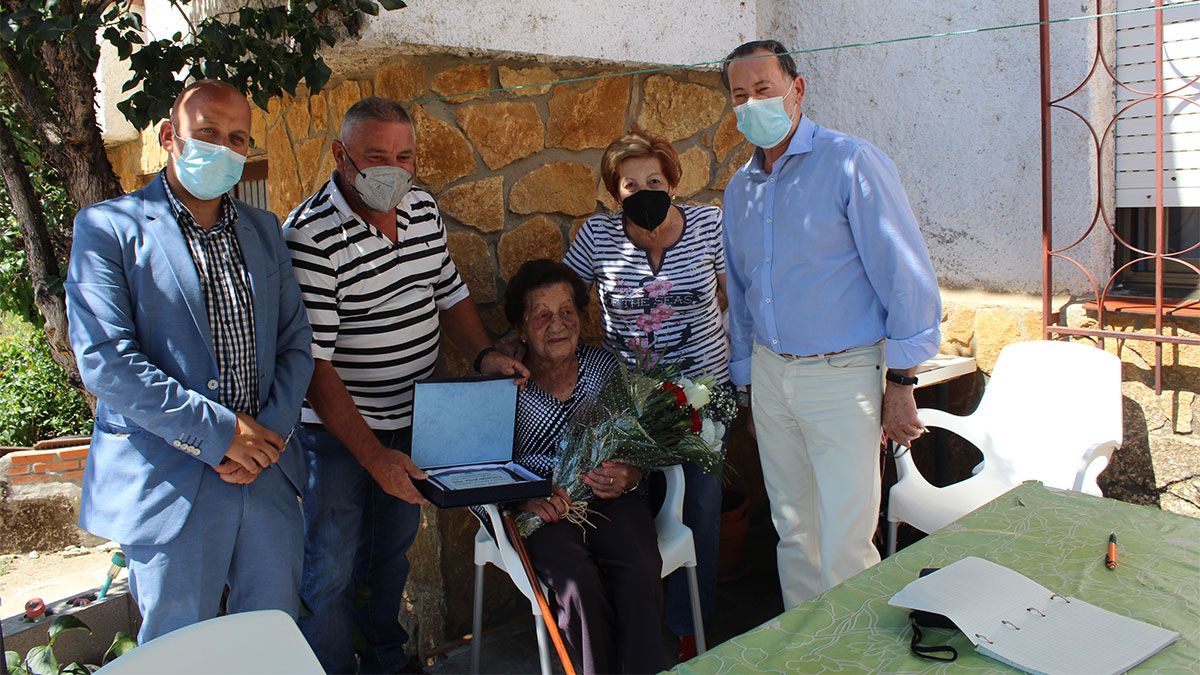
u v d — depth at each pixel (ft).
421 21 9.29
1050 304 10.59
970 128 11.36
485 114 10.23
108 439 7.11
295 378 7.59
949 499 9.76
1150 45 10.08
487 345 9.40
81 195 9.77
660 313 9.75
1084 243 10.63
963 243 11.64
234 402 7.23
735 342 9.44
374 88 10.25
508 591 10.84
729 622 10.77
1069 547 6.22
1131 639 4.93
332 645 8.95
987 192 11.32
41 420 21.84
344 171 8.36
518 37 9.98
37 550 16.30
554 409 9.07
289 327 7.73
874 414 8.38
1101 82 10.37
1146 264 10.54
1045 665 4.72
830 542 8.53
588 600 7.88
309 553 8.89
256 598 7.38
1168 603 5.38
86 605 9.68
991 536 6.44
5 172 10.02
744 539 11.77
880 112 12.20
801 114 8.27
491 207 10.41
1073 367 9.71
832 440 8.41
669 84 11.64
